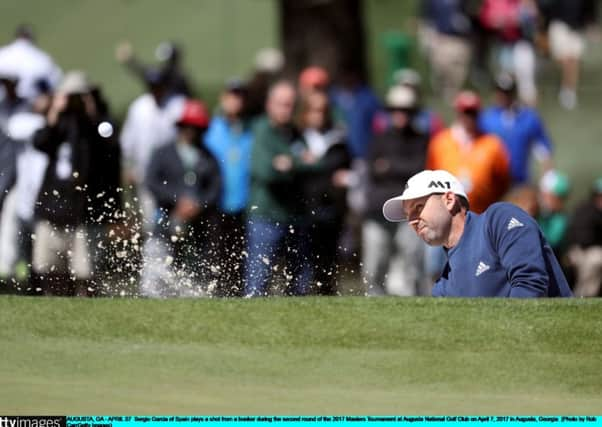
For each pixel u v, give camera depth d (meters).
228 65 78.81
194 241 44.31
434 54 70.75
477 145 48.84
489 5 70.31
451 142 48.84
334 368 22.67
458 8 70.12
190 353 23.30
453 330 24.44
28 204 40.97
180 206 44.59
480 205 48.94
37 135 40.53
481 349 23.70
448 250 26.52
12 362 22.72
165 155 44.84
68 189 40.91
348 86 57.50
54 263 40.75
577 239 50.91
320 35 66.50
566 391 22.00
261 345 23.86
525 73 70.56
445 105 69.50
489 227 25.94
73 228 40.97
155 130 46.00
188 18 84.44
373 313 25.12
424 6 70.88
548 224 52.09
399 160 47.84
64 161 40.88
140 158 46.69
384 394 21.45
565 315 24.84
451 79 70.56
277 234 44.78
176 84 56.75
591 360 23.36
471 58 70.38
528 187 52.38
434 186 26.19
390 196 47.62
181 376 22.17
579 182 66.19
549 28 73.56
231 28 82.50
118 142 41.59
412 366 22.92
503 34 70.25
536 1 72.81
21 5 86.94
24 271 41.19
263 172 44.50
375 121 56.41
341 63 66.44
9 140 41.19
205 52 80.12
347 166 45.66
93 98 41.41
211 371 22.30
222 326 24.58
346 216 47.06
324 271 45.00
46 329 24.45
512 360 23.19
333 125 47.53
